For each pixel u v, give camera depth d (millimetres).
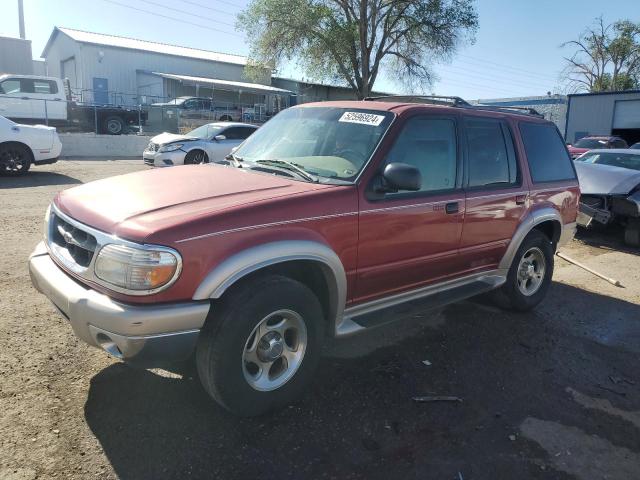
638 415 3508
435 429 3178
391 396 3508
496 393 3658
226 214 2875
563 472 2883
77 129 22672
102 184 3551
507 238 4746
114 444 2818
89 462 2670
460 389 3670
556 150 5477
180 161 14109
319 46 34062
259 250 2898
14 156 12586
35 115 19938
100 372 3518
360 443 2994
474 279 4625
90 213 2996
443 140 4137
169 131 26469
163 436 2916
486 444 3070
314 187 3365
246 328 2916
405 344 4348
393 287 3877
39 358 3623
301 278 3510
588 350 4488
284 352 3219
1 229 7055
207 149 14516
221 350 2867
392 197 3674
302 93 43375
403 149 3789
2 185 11117
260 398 3080
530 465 2916
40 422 2947
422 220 3857
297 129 4188
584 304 5676
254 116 29766
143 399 3246
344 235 3369
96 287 2777
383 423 3199
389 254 3691
